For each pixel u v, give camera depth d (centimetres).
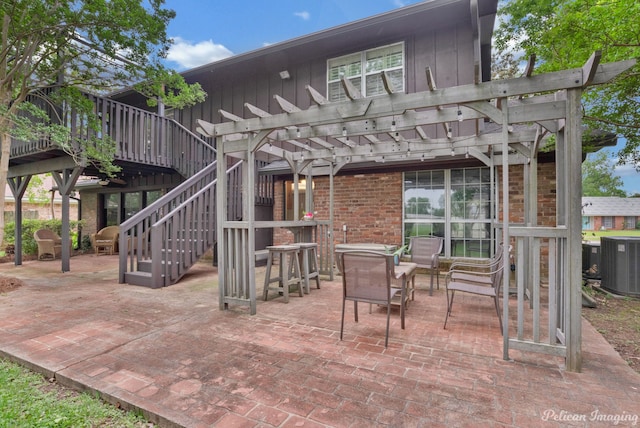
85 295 500
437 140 476
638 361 275
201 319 380
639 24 371
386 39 695
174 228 577
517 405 207
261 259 715
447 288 360
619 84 418
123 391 224
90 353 287
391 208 704
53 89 625
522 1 459
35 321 373
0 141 606
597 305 440
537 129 393
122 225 588
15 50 580
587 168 1798
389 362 267
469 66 627
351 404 209
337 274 660
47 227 1077
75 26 543
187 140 796
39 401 222
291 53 768
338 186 759
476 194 643
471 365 262
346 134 405
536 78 257
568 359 252
